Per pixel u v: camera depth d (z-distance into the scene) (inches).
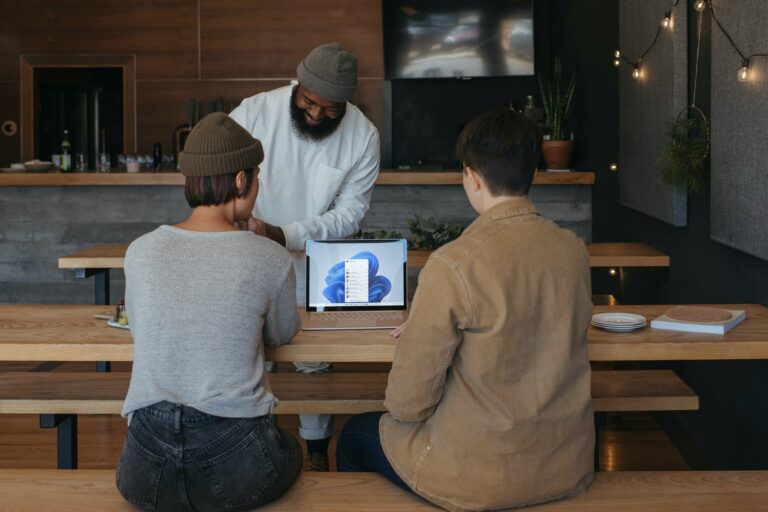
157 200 229.1
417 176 219.6
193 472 74.9
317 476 85.7
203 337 74.6
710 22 126.1
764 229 102.3
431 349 70.1
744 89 107.6
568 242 73.1
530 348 71.4
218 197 78.7
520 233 71.4
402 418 75.1
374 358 90.0
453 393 73.9
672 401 108.7
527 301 70.3
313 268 103.7
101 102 320.5
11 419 159.3
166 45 308.7
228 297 75.4
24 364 197.2
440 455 74.4
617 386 113.4
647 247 166.9
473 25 282.0
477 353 70.4
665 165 137.9
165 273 75.5
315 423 122.3
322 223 123.3
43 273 232.1
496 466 72.6
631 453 140.1
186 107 309.7
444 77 286.0
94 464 136.9
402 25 285.0
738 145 110.3
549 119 235.6
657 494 81.6
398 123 301.4
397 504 80.1
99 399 110.1
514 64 281.7
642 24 159.9
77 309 111.7
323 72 112.3
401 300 104.1
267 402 78.0
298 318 84.5
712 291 128.5
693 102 135.2
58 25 310.8
